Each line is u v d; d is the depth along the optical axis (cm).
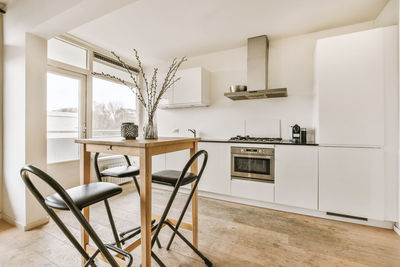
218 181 301
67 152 309
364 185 218
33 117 213
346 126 224
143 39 317
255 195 276
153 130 157
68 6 173
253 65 312
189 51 367
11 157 219
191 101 354
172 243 185
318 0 220
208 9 236
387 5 224
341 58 226
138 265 156
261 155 272
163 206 277
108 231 206
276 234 202
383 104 210
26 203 208
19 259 161
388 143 209
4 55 226
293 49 309
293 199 252
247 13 245
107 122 377
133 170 163
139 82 443
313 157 241
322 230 211
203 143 313
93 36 306
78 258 163
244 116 349
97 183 129
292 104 312
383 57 210
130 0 163
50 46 283
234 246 181
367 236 198
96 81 355
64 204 97
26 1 205
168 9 236
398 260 161
